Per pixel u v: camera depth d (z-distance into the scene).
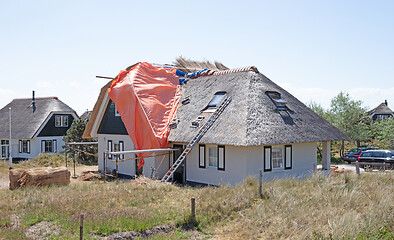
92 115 27.41
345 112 38.53
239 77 23.05
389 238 9.05
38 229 11.16
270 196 13.71
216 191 14.91
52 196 15.35
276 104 21.20
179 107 24.08
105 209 13.24
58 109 41.91
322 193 13.40
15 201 15.32
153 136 21.80
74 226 11.14
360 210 11.62
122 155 25.45
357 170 16.88
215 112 20.80
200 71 27.03
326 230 10.10
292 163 20.41
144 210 12.99
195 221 11.95
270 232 10.70
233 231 11.22
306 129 20.56
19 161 36.97
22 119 42.34
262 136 17.89
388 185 14.12
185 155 19.98
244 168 18.05
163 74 26.53
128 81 24.19
